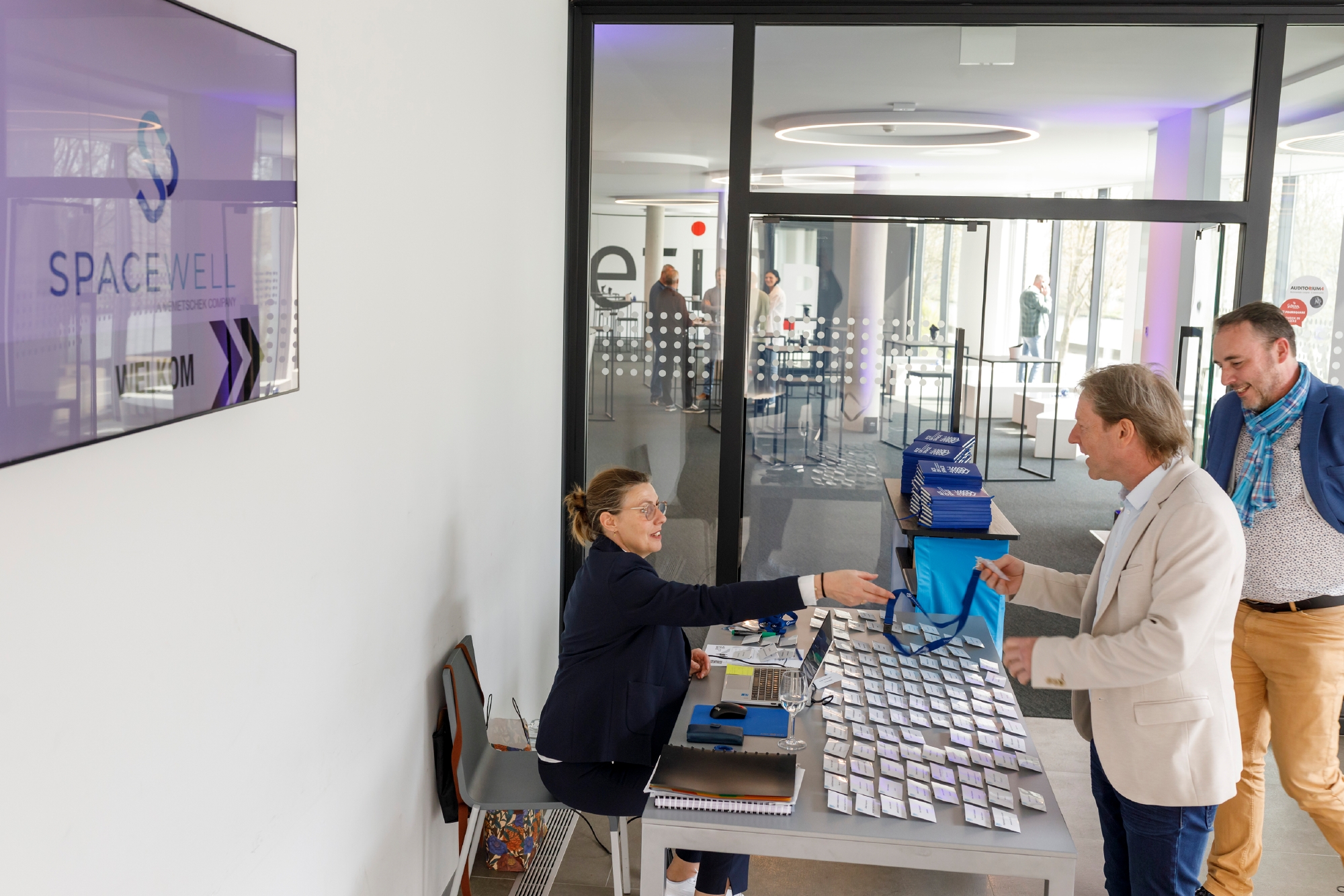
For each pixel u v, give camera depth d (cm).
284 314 165
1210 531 199
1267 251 422
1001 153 427
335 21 195
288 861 189
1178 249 437
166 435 145
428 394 260
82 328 113
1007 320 1226
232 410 163
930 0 412
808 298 447
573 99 432
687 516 462
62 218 109
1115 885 233
